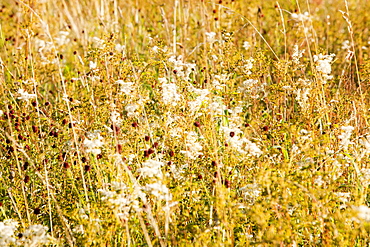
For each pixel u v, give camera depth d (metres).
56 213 5.43
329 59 5.84
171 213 5.28
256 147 5.41
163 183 5.23
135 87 5.70
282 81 6.01
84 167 5.59
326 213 5.17
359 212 4.99
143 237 5.30
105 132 5.50
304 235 5.20
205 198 5.39
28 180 5.54
